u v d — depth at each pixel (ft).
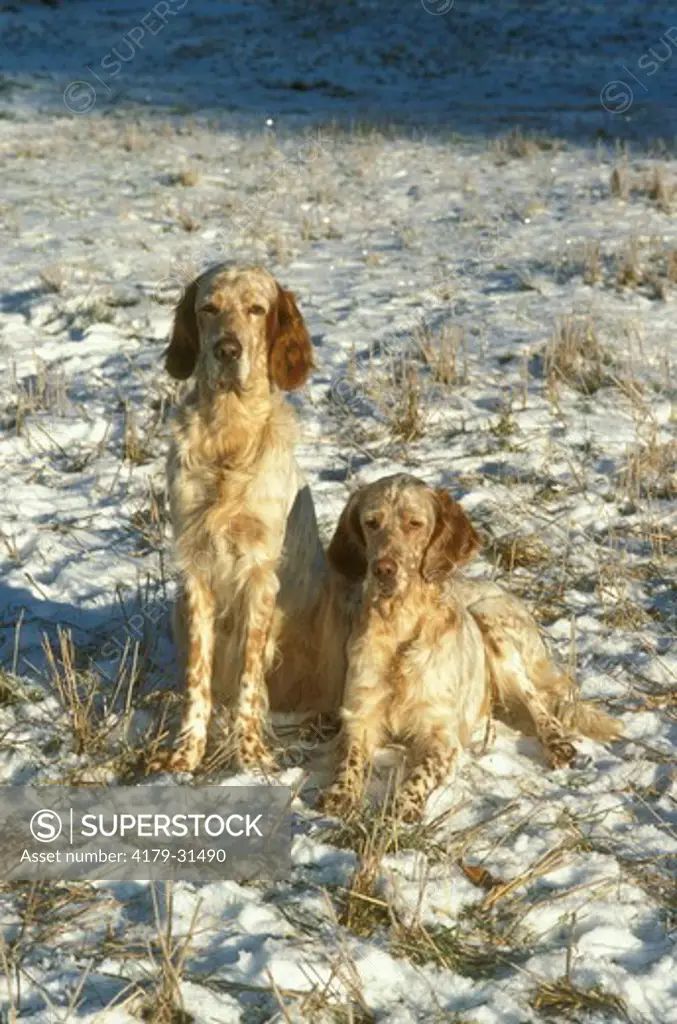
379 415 32.89
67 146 67.51
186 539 20.61
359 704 20.15
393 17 106.32
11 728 20.03
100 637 22.80
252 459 20.40
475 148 69.82
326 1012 14.06
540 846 17.47
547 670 22.03
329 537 26.25
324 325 39.45
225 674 21.36
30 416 32.89
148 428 31.99
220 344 20.06
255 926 15.52
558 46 100.94
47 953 14.88
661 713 21.40
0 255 46.62
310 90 89.30
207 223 52.65
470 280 45.11
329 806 18.34
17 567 25.45
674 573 25.88
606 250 48.29
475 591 22.61
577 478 29.22
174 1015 13.92
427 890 16.33
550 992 14.56
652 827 18.03
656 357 37.04
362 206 56.39
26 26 101.76
